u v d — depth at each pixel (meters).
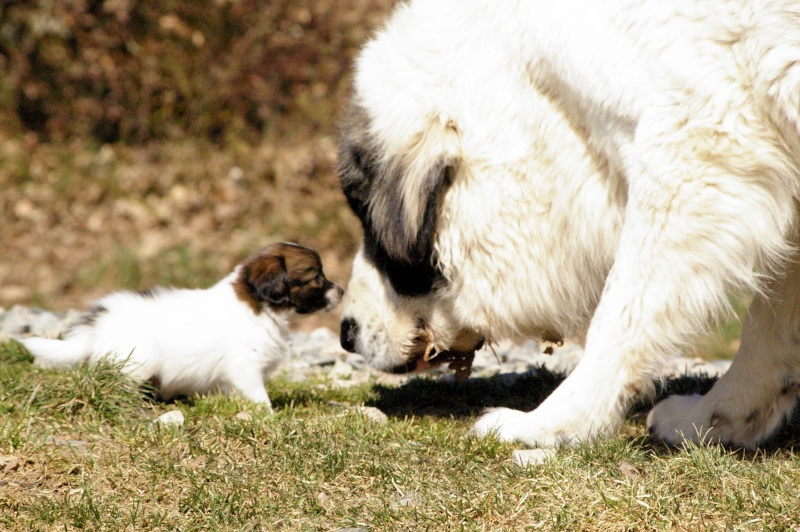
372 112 7.48
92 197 23.91
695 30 6.05
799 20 5.79
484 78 7.06
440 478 6.20
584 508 5.60
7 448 6.51
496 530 5.45
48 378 8.10
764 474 5.93
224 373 8.20
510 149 7.04
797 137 6.00
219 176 25.14
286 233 22.97
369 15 28.58
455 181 7.20
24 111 26.64
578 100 6.66
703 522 5.42
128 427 7.14
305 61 27.84
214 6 27.39
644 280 6.27
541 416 6.61
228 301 8.21
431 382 9.32
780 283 6.87
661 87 6.16
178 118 26.98
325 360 11.16
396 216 7.23
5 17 26.95
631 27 6.26
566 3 6.58
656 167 6.18
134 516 5.56
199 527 5.51
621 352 6.38
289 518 5.64
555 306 7.45
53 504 5.66
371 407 8.12
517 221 7.17
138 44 27.20
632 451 6.55
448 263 7.41
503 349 12.01
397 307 7.80
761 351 7.04
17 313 13.37
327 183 24.98
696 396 7.58
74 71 26.91
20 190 23.83
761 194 6.17
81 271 21.05
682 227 6.16
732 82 6.02
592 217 6.93
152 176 24.77
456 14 7.28
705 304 6.29
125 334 8.07
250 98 27.30
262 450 6.68
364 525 5.55
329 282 8.67
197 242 22.41
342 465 6.33
